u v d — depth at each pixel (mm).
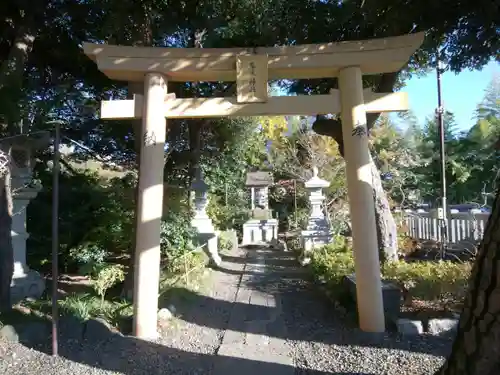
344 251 8781
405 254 8961
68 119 8414
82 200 8766
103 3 6098
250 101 4910
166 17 6402
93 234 8352
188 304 6184
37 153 7637
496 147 3717
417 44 4781
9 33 6324
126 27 6320
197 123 9531
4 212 5027
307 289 7449
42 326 4656
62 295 6371
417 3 5164
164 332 4938
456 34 6066
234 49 4926
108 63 4824
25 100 5637
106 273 5688
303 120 17125
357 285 4836
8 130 5406
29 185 6531
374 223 4844
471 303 2301
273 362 4145
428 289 5352
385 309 5078
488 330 2168
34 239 8398
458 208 17109
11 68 5414
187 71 4953
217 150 12555
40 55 7262
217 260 10258
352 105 4863
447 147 20078
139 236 4781
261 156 19766
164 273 7566
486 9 4973
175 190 8820
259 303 6527
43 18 6191
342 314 5512
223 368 4020
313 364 4066
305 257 10508
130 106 4930
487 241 2256
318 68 4973
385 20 5570
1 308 4969
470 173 19656
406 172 15852
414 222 11773
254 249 14867
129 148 9336
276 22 6004
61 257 8555
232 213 17094
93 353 4285
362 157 4812
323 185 11281
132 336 4730
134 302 4793
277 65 4930
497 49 5934
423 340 4434
